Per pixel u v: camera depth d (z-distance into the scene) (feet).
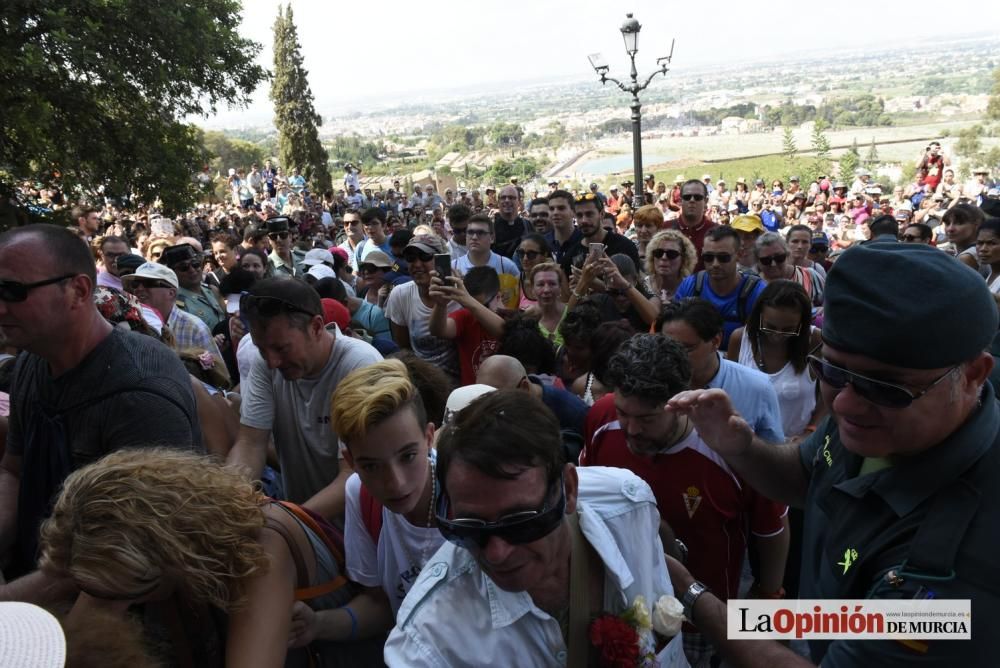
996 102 158.30
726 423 5.64
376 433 5.70
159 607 5.12
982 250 18.22
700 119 550.36
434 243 15.49
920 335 3.85
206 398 9.25
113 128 31.81
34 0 26.45
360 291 24.86
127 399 6.79
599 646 4.81
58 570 4.86
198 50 32.30
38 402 7.13
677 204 58.75
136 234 37.68
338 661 6.35
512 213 26.63
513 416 4.50
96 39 28.76
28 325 6.60
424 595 4.82
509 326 12.26
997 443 4.08
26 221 29.68
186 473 5.19
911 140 285.84
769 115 487.61
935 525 4.01
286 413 8.84
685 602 5.71
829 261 24.95
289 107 159.84
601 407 8.88
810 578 5.04
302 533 5.87
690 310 9.07
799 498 5.71
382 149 604.49
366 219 27.81
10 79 27.09
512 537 4.44
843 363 4.20
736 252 14.79
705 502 7.91
